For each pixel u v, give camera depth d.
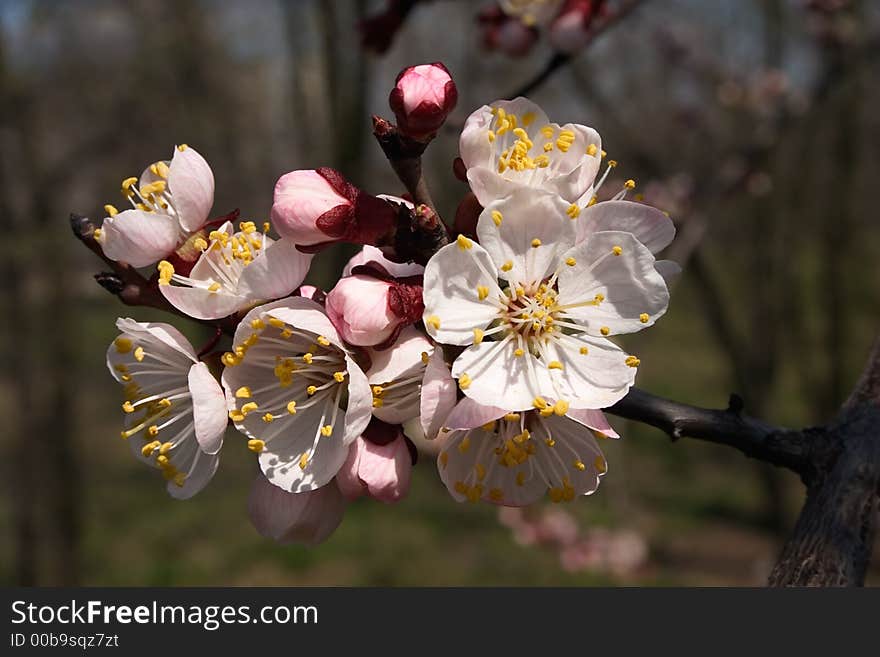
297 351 1.66
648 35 8.00
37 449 7.70
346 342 1.57
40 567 7.70
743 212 8.28
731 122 8.21
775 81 7.43
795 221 8.02
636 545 6.56
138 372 1.72
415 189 1.57
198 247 1.65
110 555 8.88
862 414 1.65
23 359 7.70
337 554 8.84
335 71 5.48
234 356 1.56
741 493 10.02
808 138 7.87
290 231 1.55
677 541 8.56
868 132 9.14
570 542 6.52
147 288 1.65
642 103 8.86
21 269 7.61
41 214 8.27
